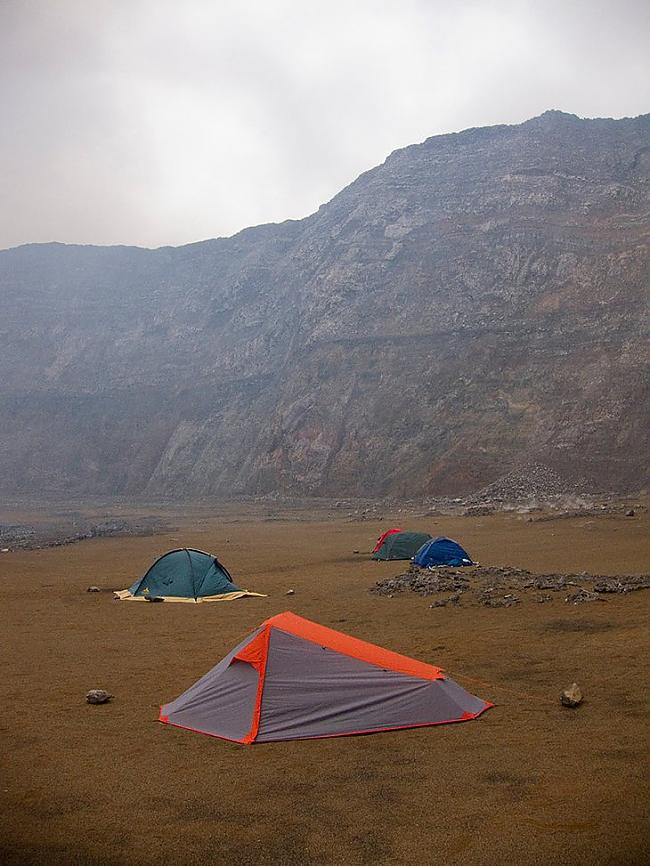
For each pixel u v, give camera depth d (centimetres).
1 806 809
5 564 3616
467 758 914
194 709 1097
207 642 1702
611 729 994
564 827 717
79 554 4122
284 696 1055
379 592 2331
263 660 1090
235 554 3862
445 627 1731
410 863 663
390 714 1049
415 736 1004
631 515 4556
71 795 834
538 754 916
